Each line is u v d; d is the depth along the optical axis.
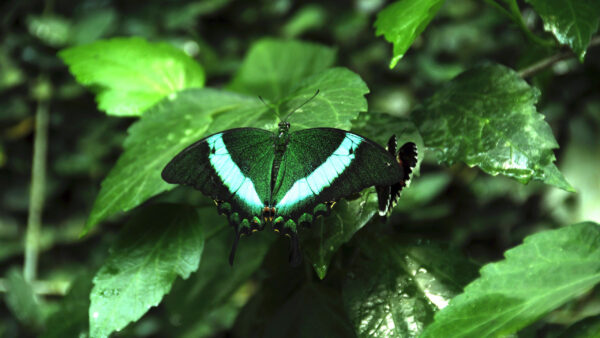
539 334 0.95
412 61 1.93
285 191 0.89
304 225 0.86
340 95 0.86
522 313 0.83
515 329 0.82
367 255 0.88
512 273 0.84
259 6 2.03
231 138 0.90
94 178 2.02
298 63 0.98
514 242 1.81
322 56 0.98
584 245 0.84
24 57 2.00
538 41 0.89
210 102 0.90
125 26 2.03
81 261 1.99
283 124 0.86
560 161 1.72
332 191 0.87
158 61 0.94
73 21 2.01
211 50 1.97
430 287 0.87
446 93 0.88
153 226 0.88
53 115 2.02
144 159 0.88
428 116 0.88
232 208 0.89
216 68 1.99
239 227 0.89
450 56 1.92
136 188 0.87
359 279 0.88
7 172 2.03
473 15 1.90
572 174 1.70
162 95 0.93
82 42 1.98
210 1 2.02
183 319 0.94
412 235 0.89
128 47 0.94
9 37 1.99
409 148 0.87
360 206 0.86
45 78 2.01
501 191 1.82
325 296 0.89
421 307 0.87
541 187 1.76
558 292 0.83
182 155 0.87
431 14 0.85
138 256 0.88
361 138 0.87
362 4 1.95
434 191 1.73
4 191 2.02
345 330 0.89
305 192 0.88
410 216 1.79
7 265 1.98
